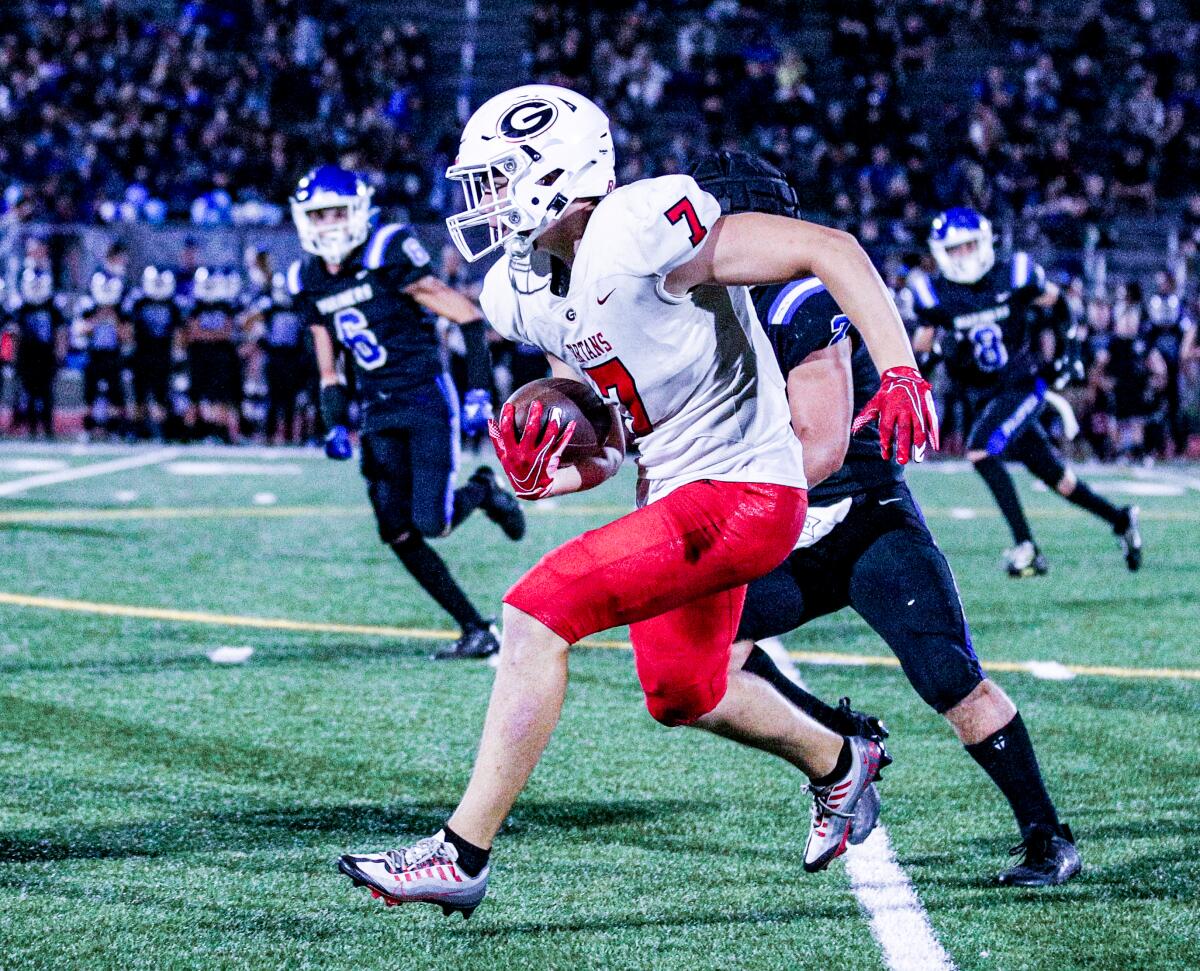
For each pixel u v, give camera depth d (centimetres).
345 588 1044
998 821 562
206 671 796
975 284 1064
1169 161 2717
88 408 2056
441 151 2623
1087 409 2058
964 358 1091
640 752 650
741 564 416
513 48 2995
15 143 2636
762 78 2698
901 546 504
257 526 1323
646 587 412
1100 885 494
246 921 461
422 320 837
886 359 365
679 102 2770
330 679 781
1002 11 2938
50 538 1238
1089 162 2744
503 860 519
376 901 479
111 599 993
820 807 491
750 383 418
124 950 438
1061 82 2775
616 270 386
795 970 426
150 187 2541
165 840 535
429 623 932
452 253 1950
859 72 2814
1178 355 2075
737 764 634
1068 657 851
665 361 404
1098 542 1284
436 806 578
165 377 2038
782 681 510
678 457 422
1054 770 631
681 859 521
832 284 374
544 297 410
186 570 1104
